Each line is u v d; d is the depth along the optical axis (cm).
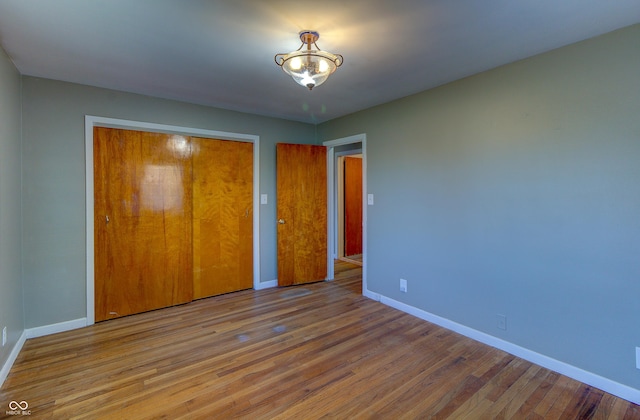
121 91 316
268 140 423
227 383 212
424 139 314
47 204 283
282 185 423
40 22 188
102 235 313
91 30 198
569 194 220
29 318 276
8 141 235
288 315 331
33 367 230
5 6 171
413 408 189
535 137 235
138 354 250
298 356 247
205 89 310
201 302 370
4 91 227
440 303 305
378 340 275
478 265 274
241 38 209
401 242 342
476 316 277
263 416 181
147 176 337
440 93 298
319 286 436
